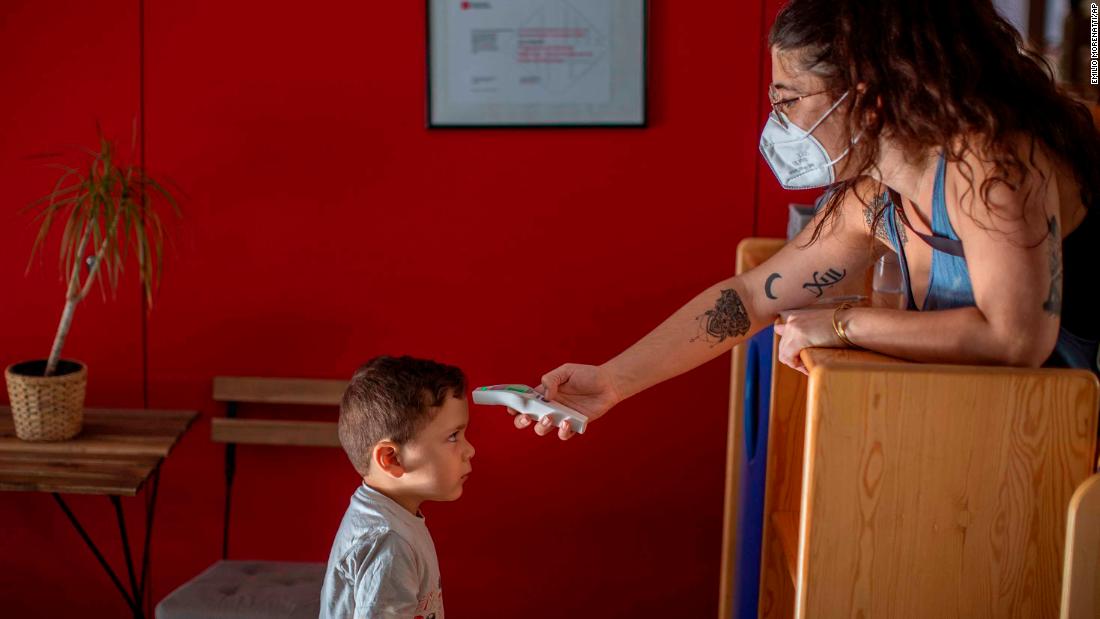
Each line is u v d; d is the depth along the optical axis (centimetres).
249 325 300
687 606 312
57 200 296
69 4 288
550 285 295
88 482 256
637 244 292
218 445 307
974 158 149
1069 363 163
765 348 239
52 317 302
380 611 185
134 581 288
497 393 187
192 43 288
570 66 284
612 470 305
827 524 154
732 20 282
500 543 310
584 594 312
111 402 305
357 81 288
